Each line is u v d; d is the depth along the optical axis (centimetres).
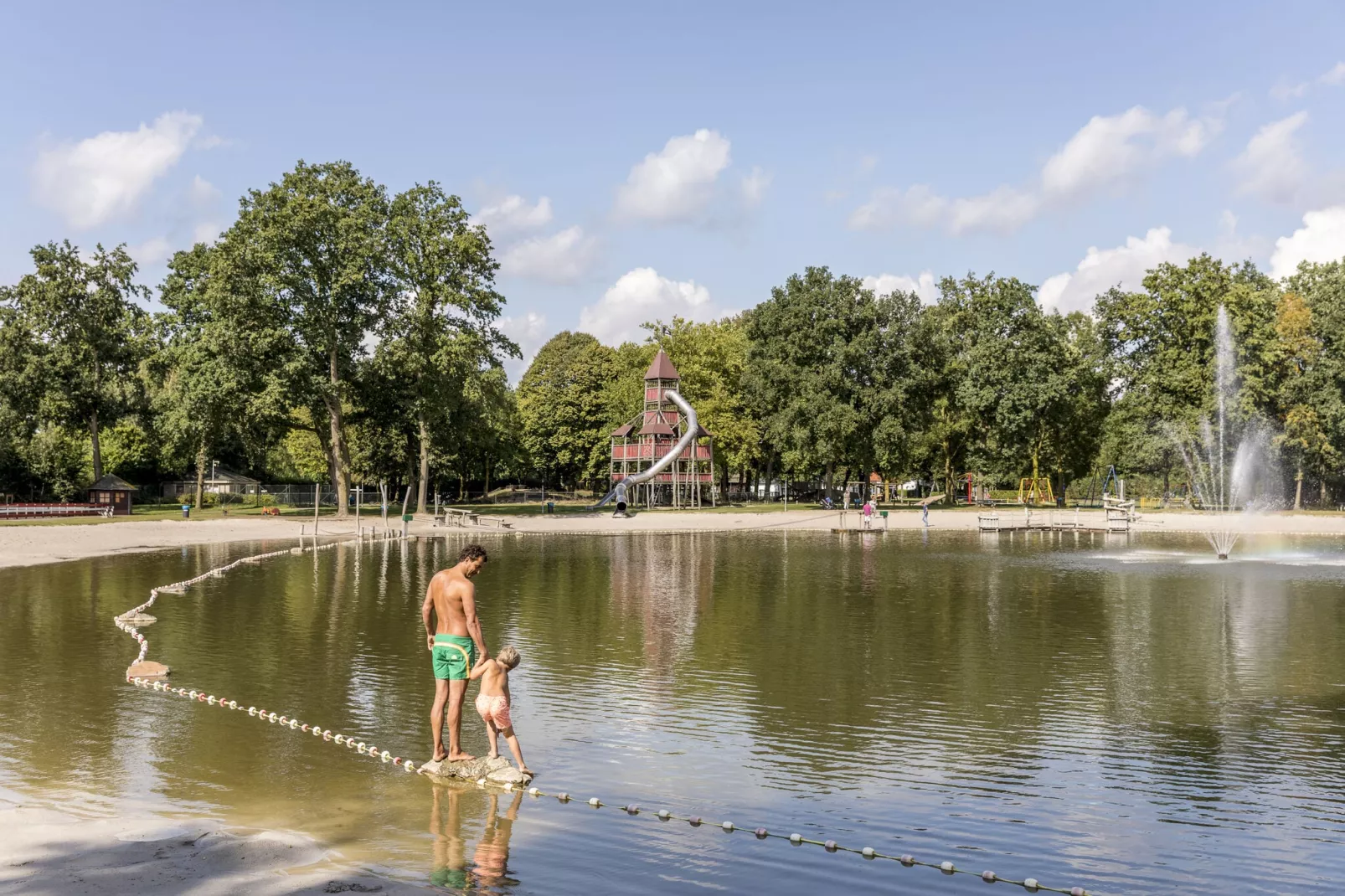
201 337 5238
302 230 5169
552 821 768
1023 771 912
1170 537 4612
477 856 689
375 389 5825
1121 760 948
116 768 891
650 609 2017
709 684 1280
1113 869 689
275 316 5219
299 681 1274
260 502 7681
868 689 1255
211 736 1004
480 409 6172
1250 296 6128
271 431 6066
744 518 6109
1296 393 6144
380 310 5644
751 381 7212
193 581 2492
